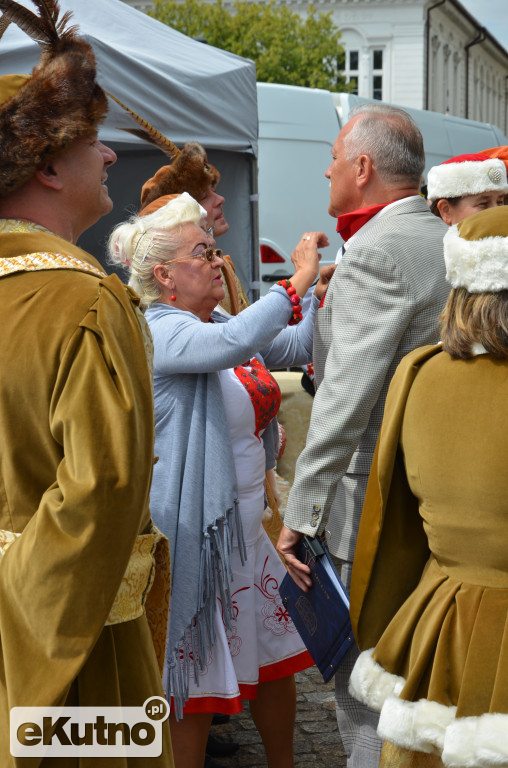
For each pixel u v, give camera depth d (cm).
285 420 454
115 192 622
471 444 166
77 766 144
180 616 223
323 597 218
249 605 243
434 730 164
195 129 536
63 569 132
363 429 218
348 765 229
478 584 168
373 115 244
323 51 2438
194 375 234
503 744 155
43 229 157
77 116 152
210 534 226
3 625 136
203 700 231
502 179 284
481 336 166
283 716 254
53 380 140
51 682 133
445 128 1107
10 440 141
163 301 242
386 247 218
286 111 848
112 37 500
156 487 227
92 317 141
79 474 134
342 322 220
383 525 191
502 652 159
